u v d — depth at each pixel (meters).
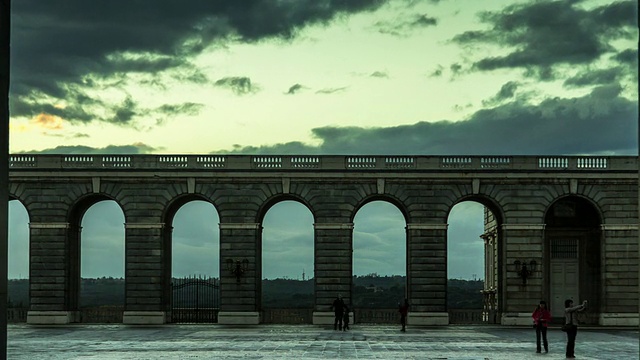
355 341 66.88
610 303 87.94
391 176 89.06
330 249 89.19
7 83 29.52
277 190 89.69
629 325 87.50
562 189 89.06
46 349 59.69
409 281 88.81
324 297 88.62
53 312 88.38
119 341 66.62
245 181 89.62
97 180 89.38
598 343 65.38
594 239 91.06
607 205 88.81
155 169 89.31
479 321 94.81
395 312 91.25
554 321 90.75
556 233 92.06
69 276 90.19
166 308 90.12
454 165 89.31
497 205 89.31
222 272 88.94
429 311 88.31
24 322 91.44
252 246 89.19
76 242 92.69
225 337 70.94
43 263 88.88
